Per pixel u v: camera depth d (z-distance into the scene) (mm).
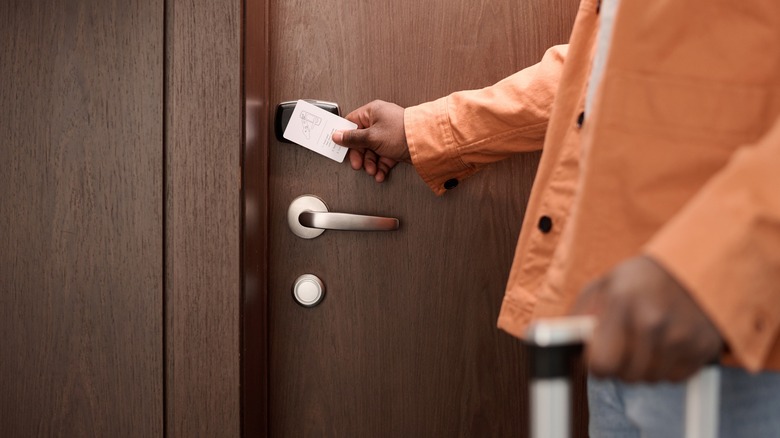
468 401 1297
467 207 1279
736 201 502
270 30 1259
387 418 1302
